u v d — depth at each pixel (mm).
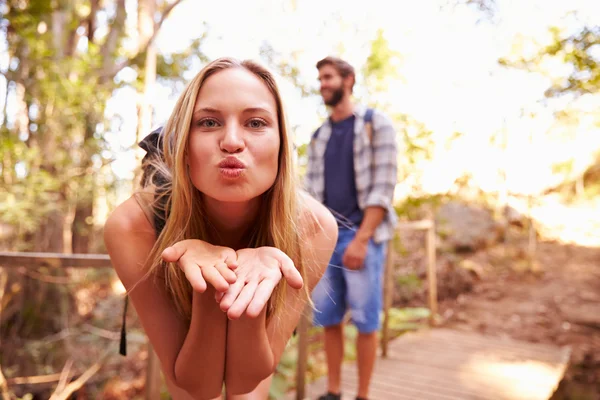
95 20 6645
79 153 5133
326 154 2246
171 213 775
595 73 3582
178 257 677
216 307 768
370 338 2201
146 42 6312
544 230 9234
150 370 2004
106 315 5203
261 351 810
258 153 684
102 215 6562
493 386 2863
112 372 4473
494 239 7973
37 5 4809
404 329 4316
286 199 771
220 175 671
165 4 6984
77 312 5543
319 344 3809
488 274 6793
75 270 5402
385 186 2115
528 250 7855
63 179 4875
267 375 847
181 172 712
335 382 2330
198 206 784
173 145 753
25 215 4105
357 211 2211
